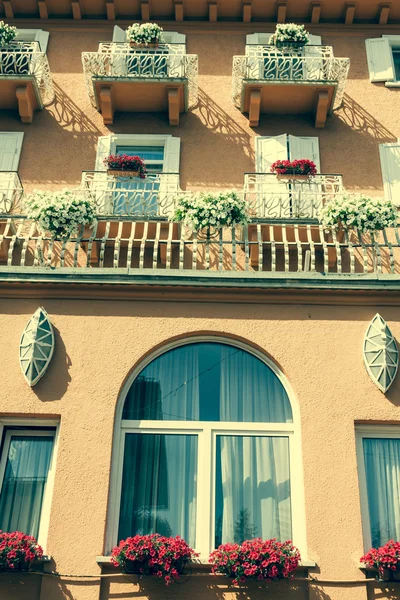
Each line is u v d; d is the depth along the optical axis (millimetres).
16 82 12094
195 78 12594
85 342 8781
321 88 12156
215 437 8445
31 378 8453
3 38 12688
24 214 10398
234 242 9453
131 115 12586
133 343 8797
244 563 7273
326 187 11242
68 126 12414
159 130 12406
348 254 10820
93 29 13594
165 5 13562
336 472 8062
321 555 7637
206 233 10461
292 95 12312
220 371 8844
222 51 13469
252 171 12000
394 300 9062
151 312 9000
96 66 12383
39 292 9062
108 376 8578
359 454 8328
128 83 12125
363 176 11953
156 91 12250
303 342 8836
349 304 9055
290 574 7379
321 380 8594
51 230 9578
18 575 7488
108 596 7438
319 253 10859
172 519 8016
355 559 7609
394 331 8875
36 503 8102
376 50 13383
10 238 10414
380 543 7902
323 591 7449
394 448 8430
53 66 13188
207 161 12086
